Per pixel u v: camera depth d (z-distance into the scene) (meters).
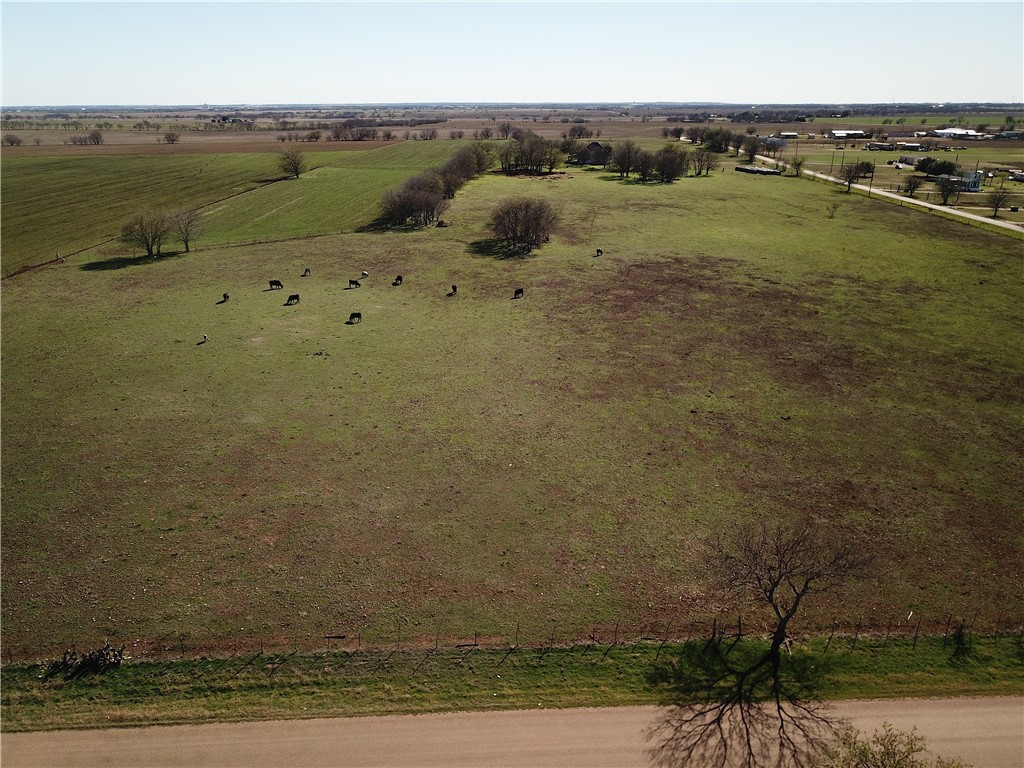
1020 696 24.66
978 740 22.84
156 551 32.03
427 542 32.81
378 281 76.12
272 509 35.16
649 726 23.44
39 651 26.53
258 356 54.56
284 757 22.20
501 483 37.47
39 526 33.66
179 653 26.48
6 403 46.16
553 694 24.78
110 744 22.62
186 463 39.22
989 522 34.16
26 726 23.28
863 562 27.69
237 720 23.61
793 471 38.62
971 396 47.53
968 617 28.38
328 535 33.25
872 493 36.53
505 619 28.28
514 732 23.22
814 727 23.36
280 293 71.50
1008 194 127.38
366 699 24.53
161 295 70.56
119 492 36.47
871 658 26.34
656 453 40.44
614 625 28.00
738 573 27.45
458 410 45.72
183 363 53.03
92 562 31.27
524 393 48.28
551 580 30.44
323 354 55.09
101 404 46.22
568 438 42.12
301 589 29.81
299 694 24.73
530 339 58.56
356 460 39.66
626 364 53.16
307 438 42.03
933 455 40.22
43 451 40.34
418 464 39.28
